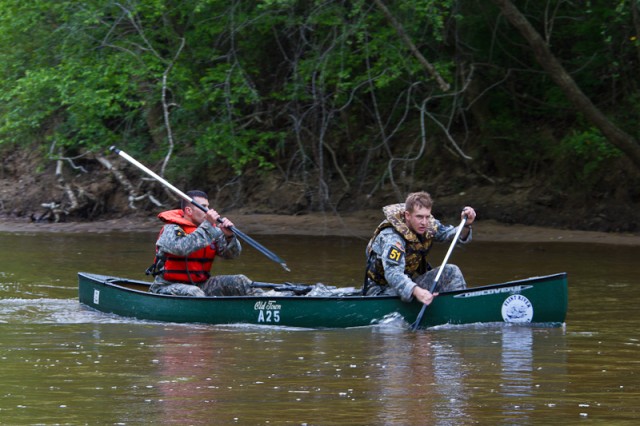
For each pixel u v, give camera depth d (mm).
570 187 41688
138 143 40750
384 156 46062
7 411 11805
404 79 40969
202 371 14219
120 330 18141
